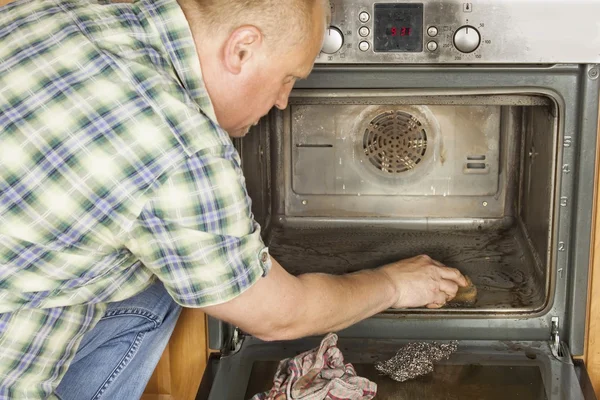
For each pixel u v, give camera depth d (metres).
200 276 1.00
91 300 1.08
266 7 0.98
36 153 0.93
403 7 1.37
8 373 1.04
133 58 0.97
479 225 1.89
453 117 1.81
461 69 1.44
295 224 1.90
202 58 1.01
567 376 1.49
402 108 1.81
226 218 0.98
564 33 1.36
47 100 0.94
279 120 1.83
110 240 0.97
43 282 1.00
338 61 1.41
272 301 1.09
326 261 1.74
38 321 1.04
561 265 1.53
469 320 1.59
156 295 1.38
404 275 1.41
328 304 1.19
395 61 1.40
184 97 0.97
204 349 1.62
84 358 1.31
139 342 1.34
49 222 0.94
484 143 1.83
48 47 0.98
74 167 0.93
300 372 1.40
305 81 1.47
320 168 1.86
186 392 1.66
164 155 0.93
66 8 1.03
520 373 1.50
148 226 0.96
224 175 0.97
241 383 1.51
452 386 1.47
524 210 1.80
